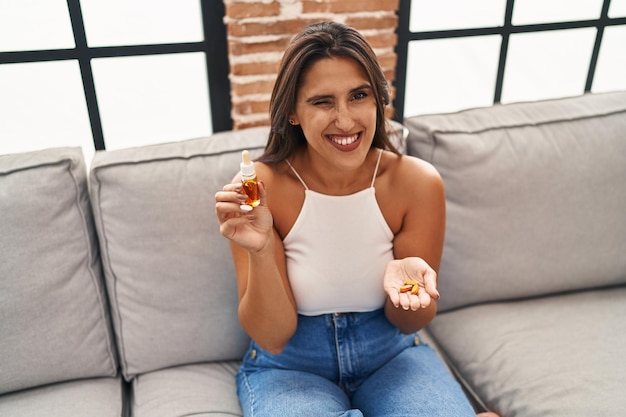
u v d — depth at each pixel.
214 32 1.53
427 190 1.12
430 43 1.76
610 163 1.39
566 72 1.95
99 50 1.46
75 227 1.15
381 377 1.08
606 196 1.39
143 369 1.22
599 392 1.08
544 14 1.83
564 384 1.11
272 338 1.07
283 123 1.03
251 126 1.59
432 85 1.83
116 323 1.21
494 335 1.29
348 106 0.97
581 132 1.40
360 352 1.11
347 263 1.10
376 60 0.99
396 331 1.17
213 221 1.19
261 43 1.49
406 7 1.64
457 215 1.34
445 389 1.04
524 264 1.38
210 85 1.60
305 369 1.11
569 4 1.84
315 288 1.09
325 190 1.10
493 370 1.20
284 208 1.11
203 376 1.21
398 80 1.76
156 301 1.19
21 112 1.48
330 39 0.94
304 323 1.13
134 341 1.20
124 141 1.61
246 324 1.07
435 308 1.13
